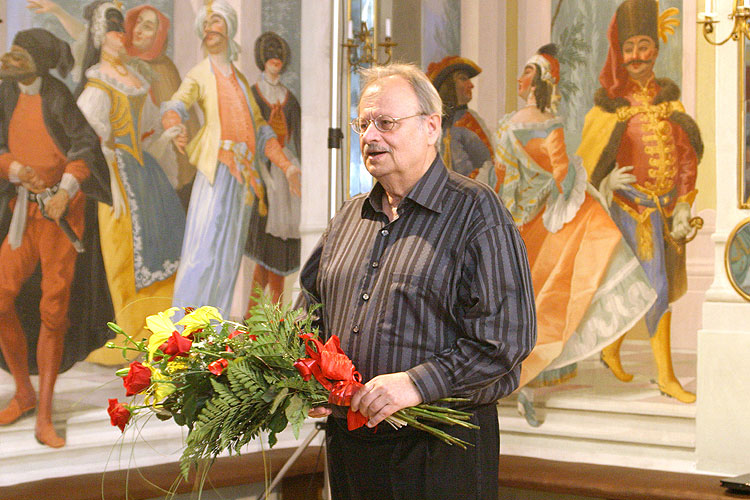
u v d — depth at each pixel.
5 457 3.81
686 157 4.50
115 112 4.25
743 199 4.34
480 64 5.09
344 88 5.23
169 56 4.48
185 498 4.23
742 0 4.16
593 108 4.78
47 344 3.97
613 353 4.65
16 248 3.87
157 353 2.20
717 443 4.30
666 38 4.57
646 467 4.50
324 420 4.02
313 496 4.78
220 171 4.69
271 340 2.21
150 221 4.38
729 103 4.39
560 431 4.75
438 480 2.42
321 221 5.21
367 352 2.46
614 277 4.68
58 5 4.04
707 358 4.35
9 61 3.86
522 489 4.53
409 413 2.30
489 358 2.33
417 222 2.54
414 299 2.44
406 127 2.50
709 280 4.41
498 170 5.05
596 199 4.75
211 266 4.64
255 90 4.88
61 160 4.04
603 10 4.75
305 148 5.14
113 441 4.19
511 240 2.45
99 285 4.18
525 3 4.97
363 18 5.31
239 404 2.14
